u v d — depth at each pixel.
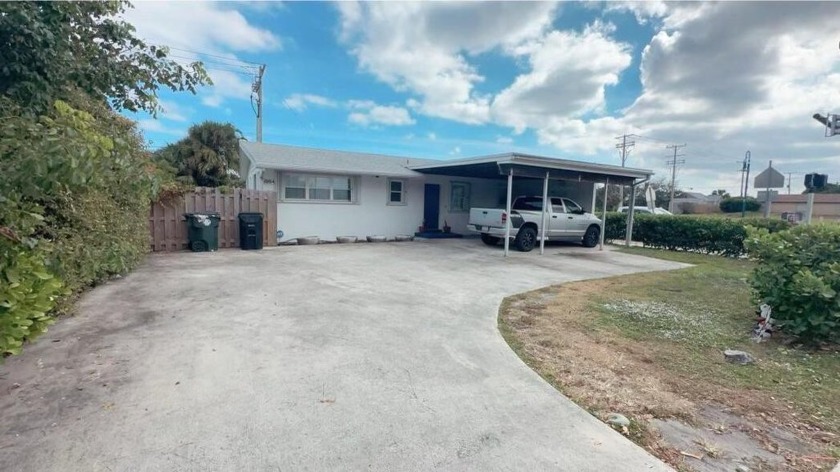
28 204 2.59
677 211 46.12
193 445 2.34
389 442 2.45
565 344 4.32
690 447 2.53
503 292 6.74
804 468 2.36
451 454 2.36
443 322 4.93
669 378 3.54
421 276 7.89
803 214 13.41
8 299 2.38
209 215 10.53
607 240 16.67
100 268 5.39
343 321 4.81
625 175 13.29
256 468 2.17
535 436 2.57
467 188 17.03
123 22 4.81
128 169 2.59
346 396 3.00
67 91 4.19
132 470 2.12
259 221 11.27
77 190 4.03
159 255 9.70
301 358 3.66
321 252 11.06
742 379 3.56
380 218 14.80
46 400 2.79
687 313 5.70
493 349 4.09
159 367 3.37
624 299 6.49
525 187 17.28
